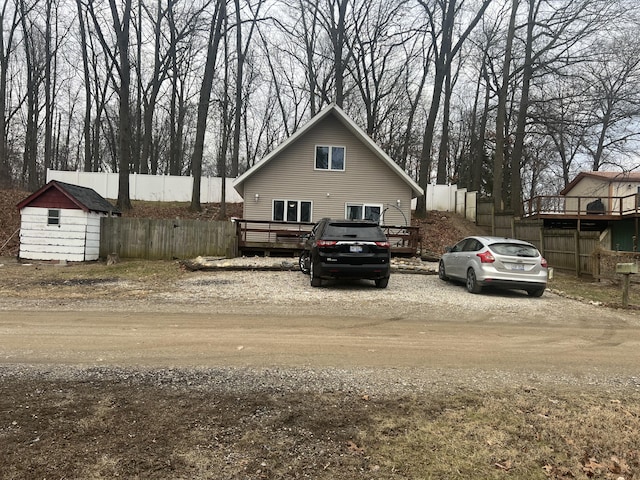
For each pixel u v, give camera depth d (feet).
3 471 9.77
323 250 36.47
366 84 111.45
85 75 109.70
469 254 38.55
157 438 11.36
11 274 43.86
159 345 19.74
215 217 89.92
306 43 111.96
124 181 83.51
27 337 20.61
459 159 160.56
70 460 10.27
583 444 11.58
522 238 68.49
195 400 13.74
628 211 80.23
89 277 42.16
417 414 13.10
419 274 48.75
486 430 12.17
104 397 13.79
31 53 118.21
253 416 12.74
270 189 70.74
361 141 71.61
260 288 36.47
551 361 18.86
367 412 13.17
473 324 25.91
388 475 9.98
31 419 12.19
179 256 60.90
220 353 18.75
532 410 13.56
